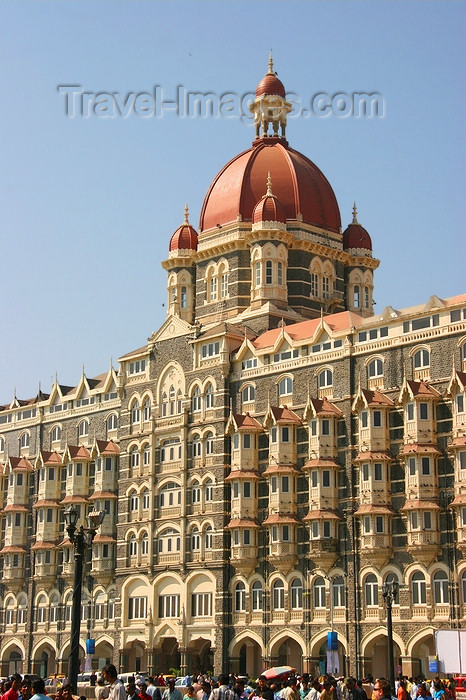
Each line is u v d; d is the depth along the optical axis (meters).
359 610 91.19
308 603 95.88
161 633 109.19
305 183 124.56
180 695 43.66
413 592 88.00
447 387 88.56
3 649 130.75
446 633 68.19
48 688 87.00
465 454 85.69
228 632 102.69
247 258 120.69
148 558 112.62
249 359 107.44
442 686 59.59
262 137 129.75
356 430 94.81
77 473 126.50
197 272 126.06
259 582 101.06
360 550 91.69
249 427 103.12
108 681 34.31
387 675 90.94
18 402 142.12
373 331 96.12
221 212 124.38
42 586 127.56
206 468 108.25
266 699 44.59
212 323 117.44
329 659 86.38
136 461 118.00
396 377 92.75
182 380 113.56
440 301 92.62
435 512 87.06
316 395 99.31
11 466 134.12
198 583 106.56
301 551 97.62
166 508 112.19
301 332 104.19
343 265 126.62
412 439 88.62
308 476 97.69
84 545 51.47
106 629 117.31
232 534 102.56
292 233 120.50
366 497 91.56
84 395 130.62
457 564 85.12
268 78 132.00
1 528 135.25
